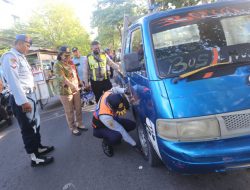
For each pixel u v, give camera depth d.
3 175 4.44
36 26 25.83
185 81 2.84
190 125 2.60
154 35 3.35
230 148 2.52
